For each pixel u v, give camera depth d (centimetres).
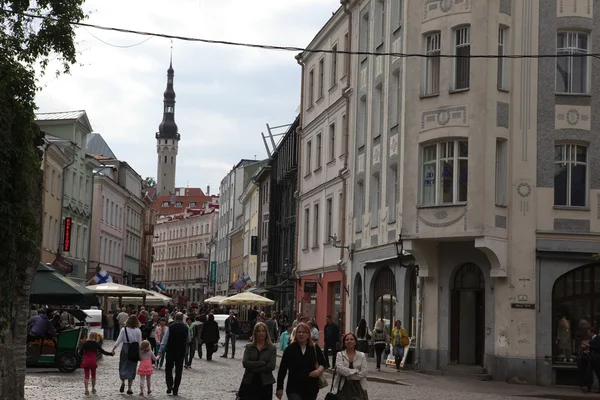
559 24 3319
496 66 3253
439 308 3378
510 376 3169
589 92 3322
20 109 1541
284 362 1459
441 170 3300
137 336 2442
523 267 3222
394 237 3703
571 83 3338
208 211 16925
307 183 5472
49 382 2712
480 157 3200
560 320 3234
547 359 3188
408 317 3616
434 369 3347
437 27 3353
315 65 5397
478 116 3212
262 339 1513
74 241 7100
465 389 2802
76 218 7138
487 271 3278
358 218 4334
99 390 2508
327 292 4875
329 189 4934
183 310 6556
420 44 3419
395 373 3297
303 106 5628
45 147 5744
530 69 3303
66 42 1828
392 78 3803
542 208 3259
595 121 3309
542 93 3303
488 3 3241
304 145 5616
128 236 9900
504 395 2664
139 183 10419
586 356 2947
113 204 8856
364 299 4144
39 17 1823
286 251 6719
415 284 3575
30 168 1529
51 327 3231
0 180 1455
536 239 3241
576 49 3344
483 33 3225
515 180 3256
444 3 3338
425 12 3406
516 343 3189
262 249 8106
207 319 4125
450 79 3306
